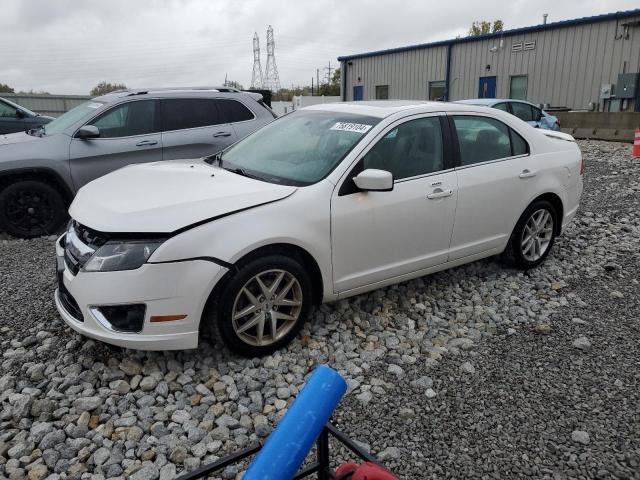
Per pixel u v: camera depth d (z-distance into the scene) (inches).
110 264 121.4
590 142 665.6
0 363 135.1
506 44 968.9
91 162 255.3
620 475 100.3
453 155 169.6
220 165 170.4
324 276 144.5
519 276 195.6
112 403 119.0
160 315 121.6
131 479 98.7
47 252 225.1
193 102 280.4
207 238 124.1
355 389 127.1
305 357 139.6
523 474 101.1
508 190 181.9
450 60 1066.7
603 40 837.8
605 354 142.6
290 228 134.1
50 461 102.3
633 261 211.5
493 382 130.3
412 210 157.3
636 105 807.7
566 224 209.5
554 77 909.8
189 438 109.4
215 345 142.3
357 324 158.1
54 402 118.3
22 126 451.8
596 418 116.4
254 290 134.5
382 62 1208.8
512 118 190.7
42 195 249.1
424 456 105.8
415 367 137.3
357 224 146.8
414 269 164.6
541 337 152.5
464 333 155.2
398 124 159.8
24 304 167.0
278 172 153.7
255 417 116.8
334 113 173.9
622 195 322.7
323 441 66.9
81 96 967.0
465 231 173.6
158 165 172.4
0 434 110.0
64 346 141.6
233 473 100.0
